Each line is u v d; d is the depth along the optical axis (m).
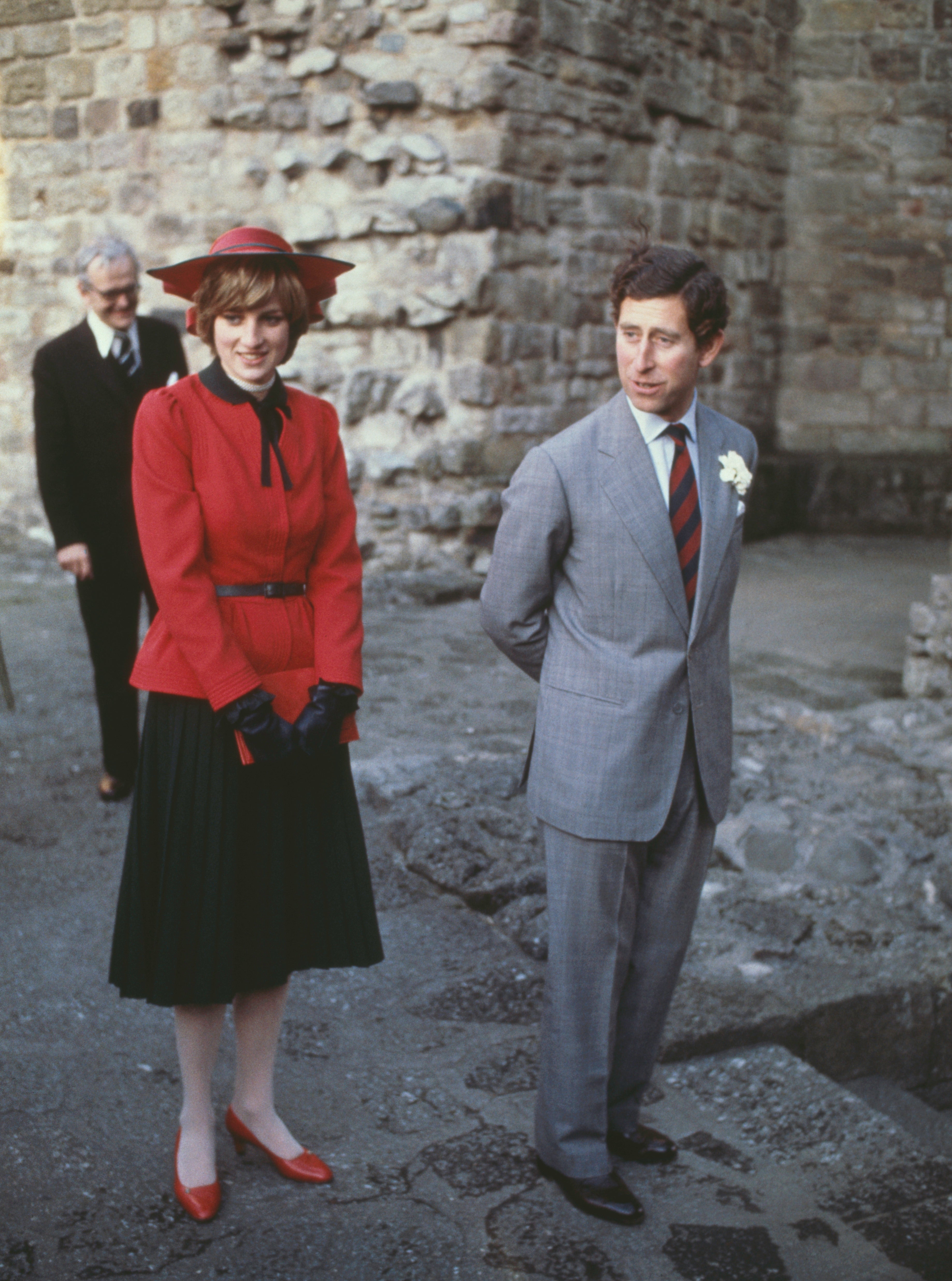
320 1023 2.75
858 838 3.71
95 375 3.67
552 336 8.19
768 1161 2.37
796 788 4.15
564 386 8.33
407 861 3.56
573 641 2.10
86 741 4.62
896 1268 2.07
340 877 2.17
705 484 2.06
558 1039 2.13
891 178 10.70
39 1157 2.24
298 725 2.05
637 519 2.00
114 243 3.57
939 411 10.93
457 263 7.74
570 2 7.92
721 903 3.36
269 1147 2.24
